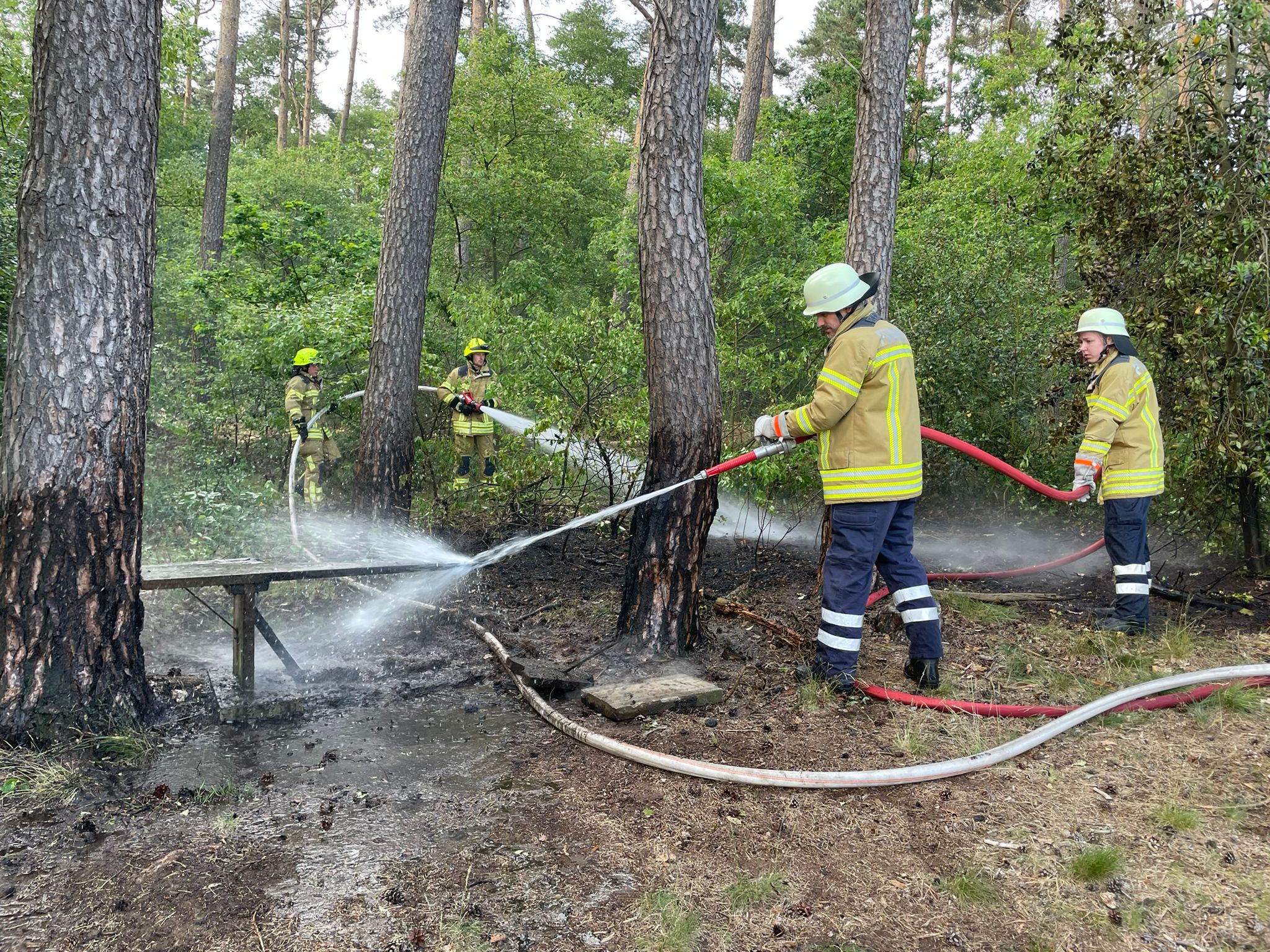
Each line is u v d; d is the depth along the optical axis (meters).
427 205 7.37
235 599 4.18
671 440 4.58
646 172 4.47
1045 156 6.77
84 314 3.46
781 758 3.50
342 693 4.36
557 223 16.88
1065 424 6.82
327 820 3.04
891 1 5.67
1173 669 4.42
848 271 4.11
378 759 3.58
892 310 8.12
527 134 16.12
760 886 2.62
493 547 7.19
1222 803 3.06
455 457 9.20
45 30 3.41
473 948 2.34
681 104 4.38
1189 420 5.97
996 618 5.35
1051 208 7.36
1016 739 3.55
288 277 11.51
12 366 3.45
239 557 6.38
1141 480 4.97
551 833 2.96
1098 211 6.46
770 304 9.77
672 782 3.32
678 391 4.54
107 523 3.57
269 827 2.99
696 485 4.61
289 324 9.35
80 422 3.47
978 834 2.91
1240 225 5.71
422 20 7.25
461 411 8.80
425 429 9.97
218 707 3.99
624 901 2.57
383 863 2.76
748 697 4.18
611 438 7.48
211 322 11.32
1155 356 6.36
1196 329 5.87
